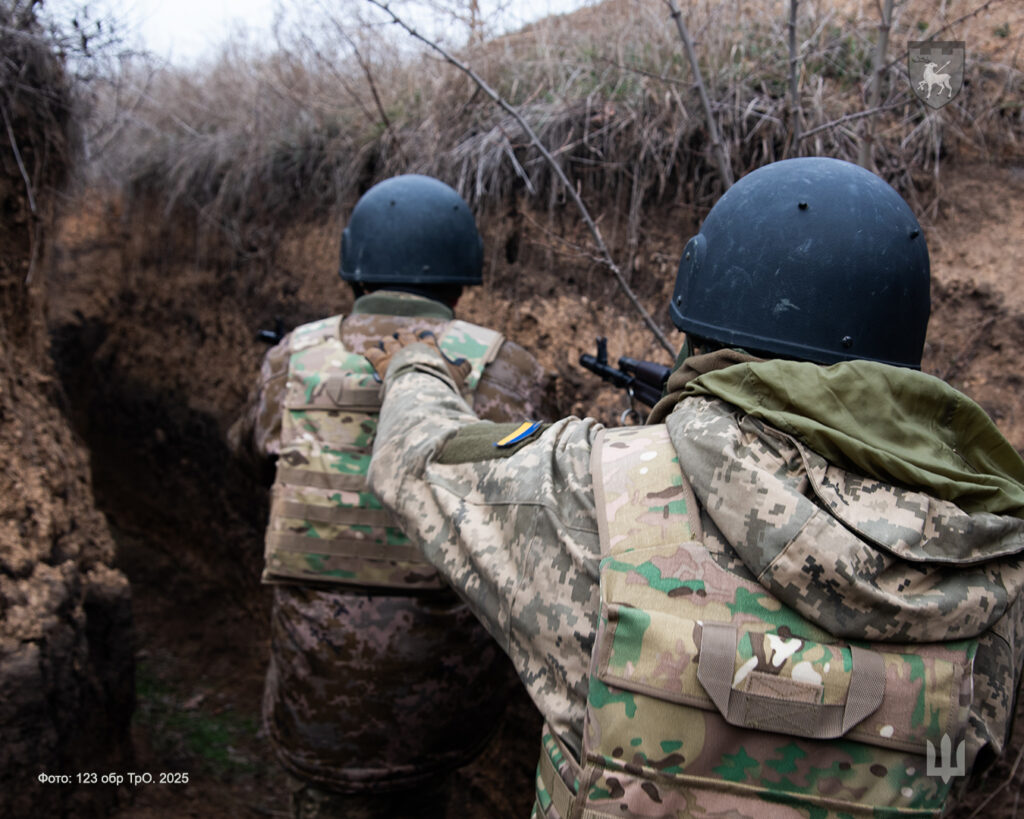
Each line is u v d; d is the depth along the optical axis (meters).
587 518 0.84
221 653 3.17
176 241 3.75
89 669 2.19
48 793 1.96
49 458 2.29
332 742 1.70
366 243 1.83
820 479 0.76
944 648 0.74
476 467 0.98
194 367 3.62
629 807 0.74
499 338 1.78
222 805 2.35
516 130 2.31
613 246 2.21
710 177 2.04
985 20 1.86
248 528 3.28
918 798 0.73
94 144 2.80
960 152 1.79
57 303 4.07
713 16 2.03
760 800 0.73
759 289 0.93
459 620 1.71
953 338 1.73
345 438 1.67
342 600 1.68
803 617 0.75
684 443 0.83
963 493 0.76
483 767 2.37
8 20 2.23
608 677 0.75
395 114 2.70
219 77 3.41
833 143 1.88
